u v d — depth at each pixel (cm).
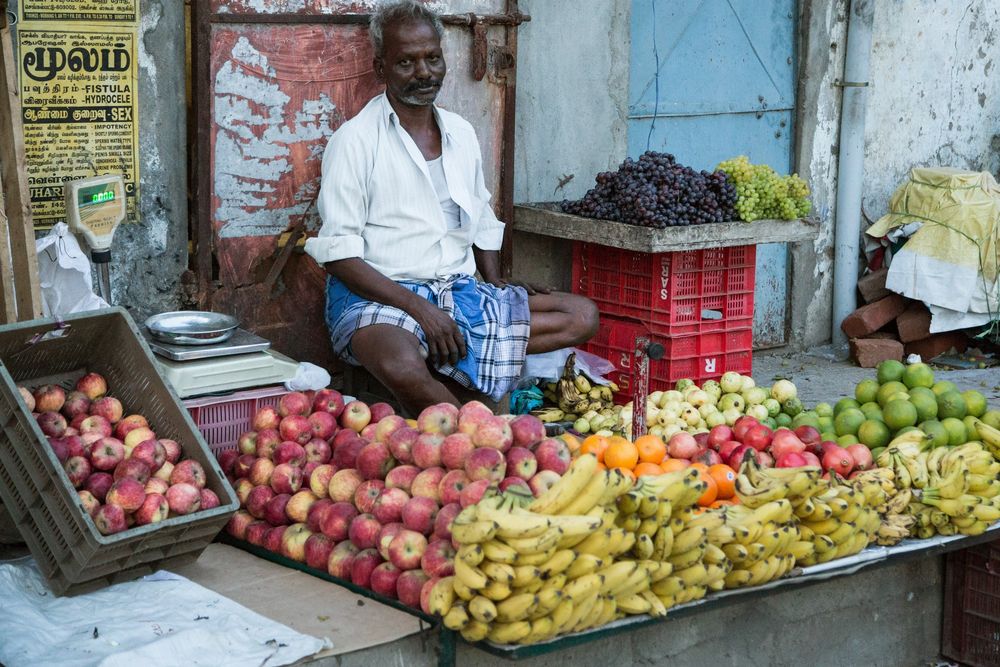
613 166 634
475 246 536
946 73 795
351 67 519
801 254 739
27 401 345
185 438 358
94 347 380
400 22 480
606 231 553
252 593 341
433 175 500
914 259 711
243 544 376
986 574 428
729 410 502
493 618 292
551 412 532
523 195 605
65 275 423
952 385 440
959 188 717
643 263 569
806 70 722
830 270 758
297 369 434
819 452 397
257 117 498
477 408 339
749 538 333
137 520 334
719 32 693
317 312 530
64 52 445
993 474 398
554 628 300
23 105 439
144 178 473
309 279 525
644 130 675
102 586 338
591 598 302
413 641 317
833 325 759
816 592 400
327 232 482
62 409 362
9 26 429
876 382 459
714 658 375
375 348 458
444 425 344
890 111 772
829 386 670
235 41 485
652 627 357
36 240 416
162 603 328
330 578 348
